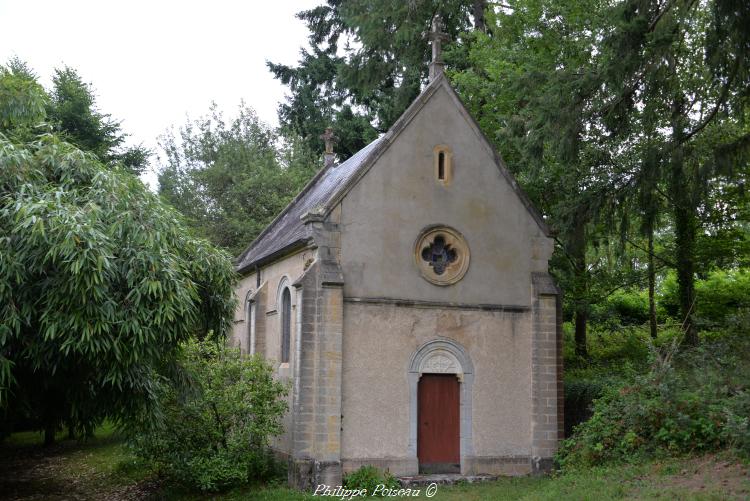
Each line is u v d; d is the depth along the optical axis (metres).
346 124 35.28
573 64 21.97
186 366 16.33
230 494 16.14
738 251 21.94
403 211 17.78
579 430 17.36
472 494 15.34
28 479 19.95
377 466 16.73
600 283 24.58
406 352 17.38
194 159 37.84
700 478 12.42
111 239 12.48
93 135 33.16
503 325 18.33
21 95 16.50
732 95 17.22
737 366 15.77
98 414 14.20
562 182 22.50
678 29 16.05
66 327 11.70
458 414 17.73
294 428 16.45
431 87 18.44
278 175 34.69
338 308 16.67
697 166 16.56
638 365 21.66
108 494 17.56
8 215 12.04
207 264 15.98
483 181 18.66
